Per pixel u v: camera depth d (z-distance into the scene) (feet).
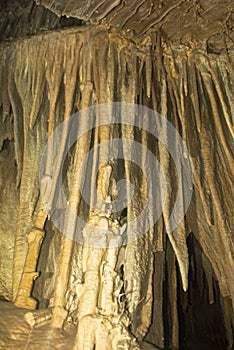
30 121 14.56
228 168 14.93
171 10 12.67
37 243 13.17
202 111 15.02
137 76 14.16
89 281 11.05
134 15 12.82
